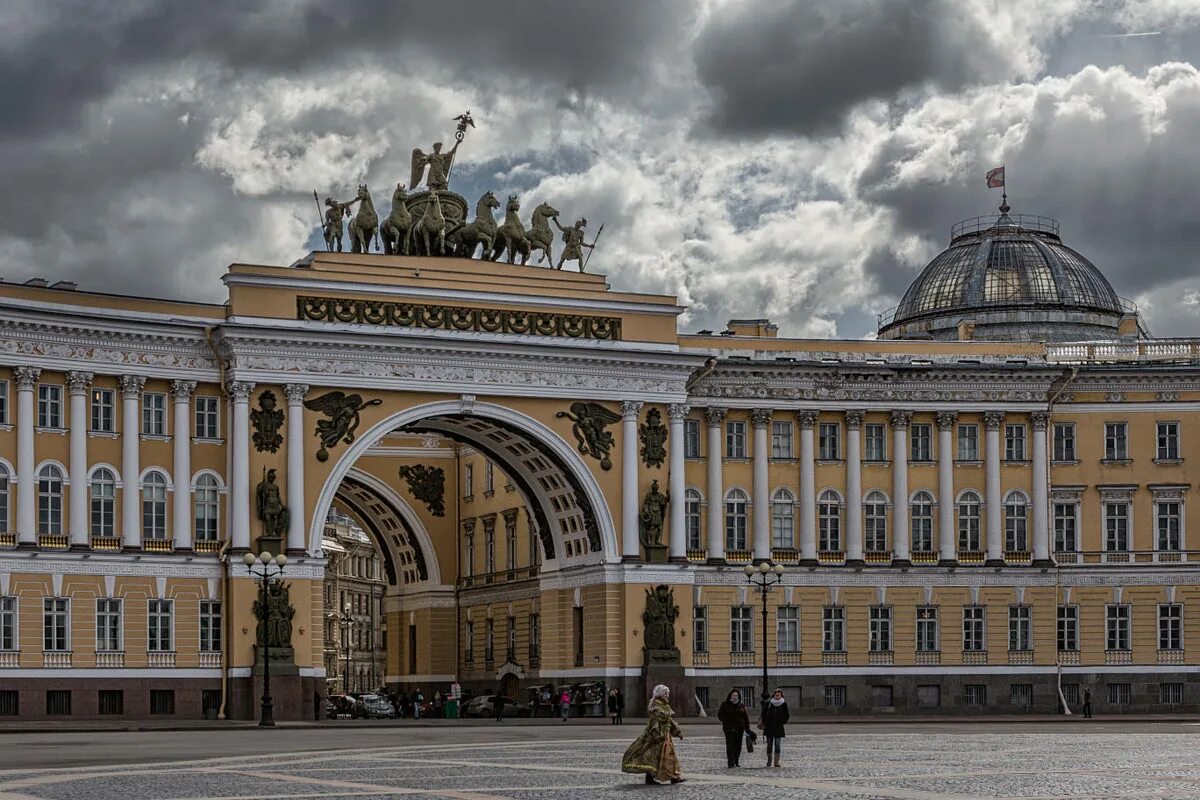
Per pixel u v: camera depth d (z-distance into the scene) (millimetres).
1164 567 99875
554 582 97312
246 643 84062
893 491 99250
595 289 93500
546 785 42188
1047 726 78125
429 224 91188
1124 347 101812
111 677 82188
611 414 93188
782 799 38406
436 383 89250
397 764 49656
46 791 40188
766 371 97812
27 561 80938
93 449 83375
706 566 96000
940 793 39625
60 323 81875
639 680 92188
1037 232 122938
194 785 41875
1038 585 99500
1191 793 39219
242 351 85125
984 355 101438
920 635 98688
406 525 110562
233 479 85000
